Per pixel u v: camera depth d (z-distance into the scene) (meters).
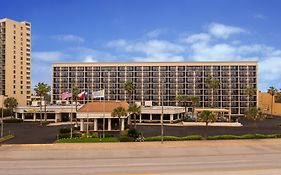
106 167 34.09
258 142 53.81
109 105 86.94
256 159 38.84
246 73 138.62
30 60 152.50
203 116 66.62
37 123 101.81
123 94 140.75
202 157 40.34
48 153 44.06
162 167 34.00
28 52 151.62
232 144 51.66
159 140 56.06
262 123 102.50
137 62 141.25
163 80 139.88
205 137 57.97
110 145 50.94
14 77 144.50
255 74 138.00
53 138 64.31
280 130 78.44
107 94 141.25
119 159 39.12
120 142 54.47
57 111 109.25
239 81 138.50
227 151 45.09
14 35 145.00
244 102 138.00
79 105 111.88
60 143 53.97
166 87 139.88
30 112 109.62
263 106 167.88
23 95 148.25
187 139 56.72
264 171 31.95
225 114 130.25
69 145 51.25
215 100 138.50
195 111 109.38
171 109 104.50
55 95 143.00
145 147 48.84
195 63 139.88
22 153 44.16
